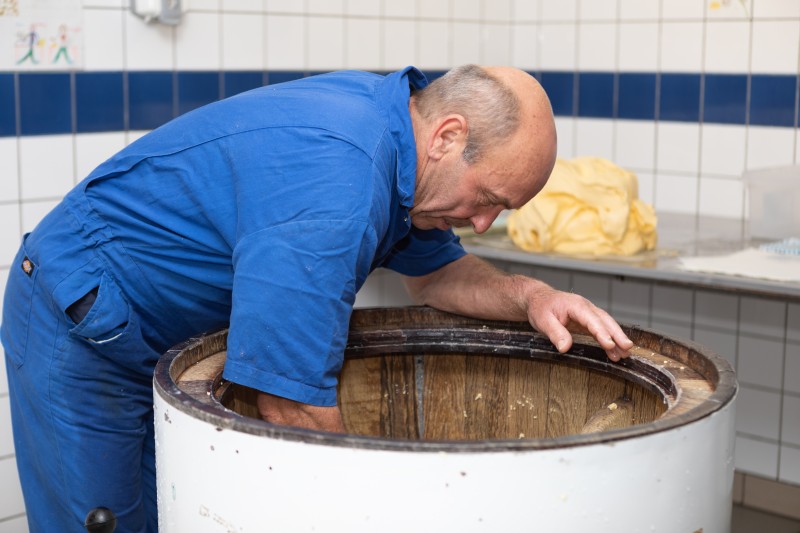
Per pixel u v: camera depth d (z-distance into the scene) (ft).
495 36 11.44
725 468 4.06
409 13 10.52
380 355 5.55
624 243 8.41
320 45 9.84
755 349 9.96
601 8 10.75
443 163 4.63
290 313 4.09
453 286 5.62
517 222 8.77
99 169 5.11
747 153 9.86
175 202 4.76
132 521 5.78
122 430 5.58
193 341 4.78
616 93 10.77
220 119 4.66
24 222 8.17
